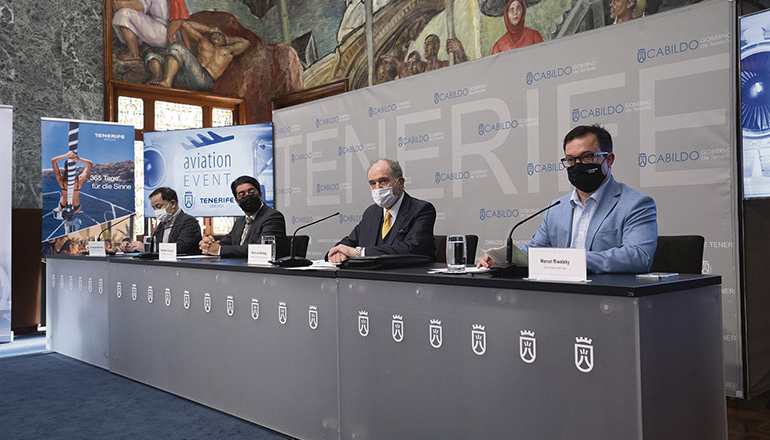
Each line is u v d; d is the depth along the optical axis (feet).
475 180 12.78
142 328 10.35
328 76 20.63
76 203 18.07
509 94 12.14
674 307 4.78
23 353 13.96
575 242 7.14
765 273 9.37
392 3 18.54
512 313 5.15
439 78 13.50
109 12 20.01
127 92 20.51
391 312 6.21
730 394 9.01
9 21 18.06
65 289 13.28
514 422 5.13
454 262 5.90
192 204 18.93
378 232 9.52
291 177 17.66
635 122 10.19
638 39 10.16
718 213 9.20
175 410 8.71
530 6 15.12
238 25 22.77
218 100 22.53
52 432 7.86
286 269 7.43
